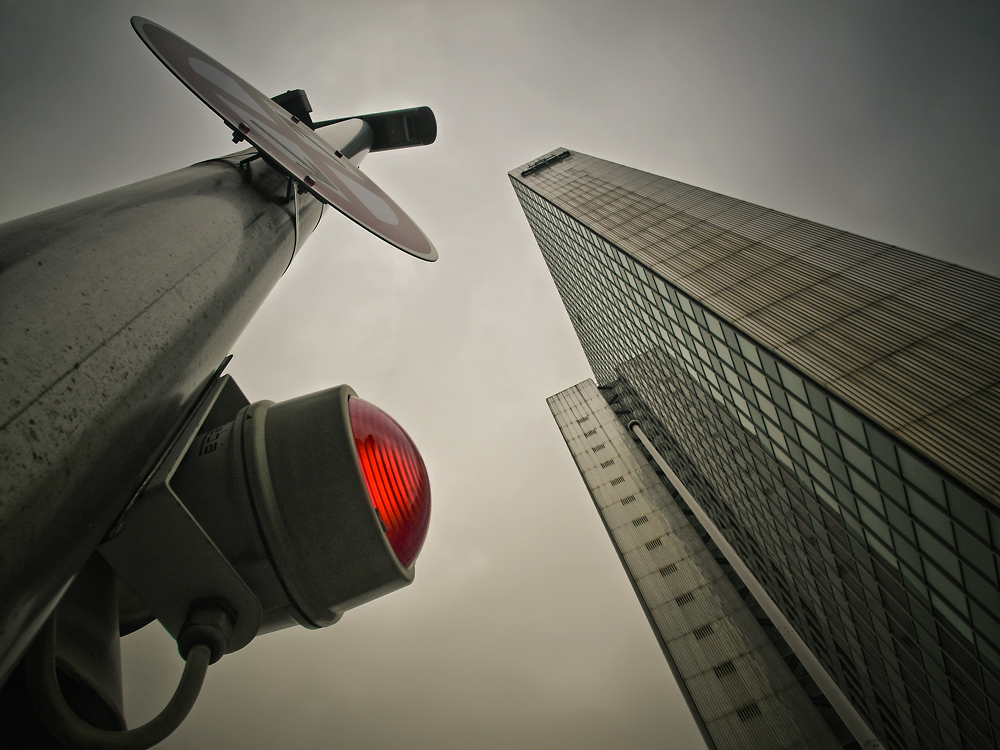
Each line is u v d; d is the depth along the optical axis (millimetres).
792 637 17766
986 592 15906
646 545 53688
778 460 26453
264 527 2432
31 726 1954
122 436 1967
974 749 21859
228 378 3080
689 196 36594
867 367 18656
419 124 11656
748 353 23641
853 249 23859
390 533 2822
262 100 4855
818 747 35625
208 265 2854
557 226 51938
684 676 42531
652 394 52219
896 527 18750
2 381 1588
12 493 1494
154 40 3430
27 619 1553
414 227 6035
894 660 25438
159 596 2242
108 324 2020
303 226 4766
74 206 2414
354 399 3012
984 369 16844
